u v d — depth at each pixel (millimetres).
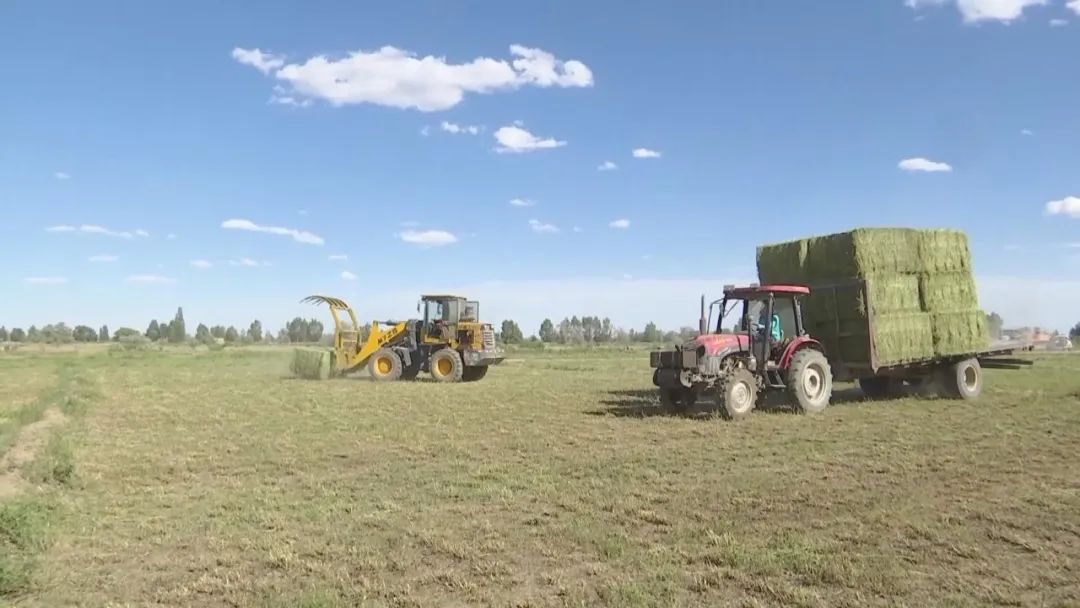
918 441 9438
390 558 5293
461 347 21484
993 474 7535
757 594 4523
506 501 6812
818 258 13648
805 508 6383
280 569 5141
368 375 23375
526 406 14109
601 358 36406
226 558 5352
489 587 4727
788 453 8789
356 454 9344
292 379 22250
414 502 6871
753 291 12594
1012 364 15516
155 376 23516
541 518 6230
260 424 11977
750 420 11586
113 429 11539
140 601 4633
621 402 14648
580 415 12625
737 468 8031
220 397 16312
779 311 13078
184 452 9555
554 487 7285
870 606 4289
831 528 5781
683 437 10125
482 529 5945
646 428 10977
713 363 12086
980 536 5551
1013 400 13812
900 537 5531
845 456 8570
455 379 20891
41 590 4824
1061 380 17891
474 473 8047
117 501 7070
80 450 9633
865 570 4820
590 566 5055
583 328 75750
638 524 6023
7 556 5262
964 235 14438
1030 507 6289
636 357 37750
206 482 7906
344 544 5625
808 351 12664
